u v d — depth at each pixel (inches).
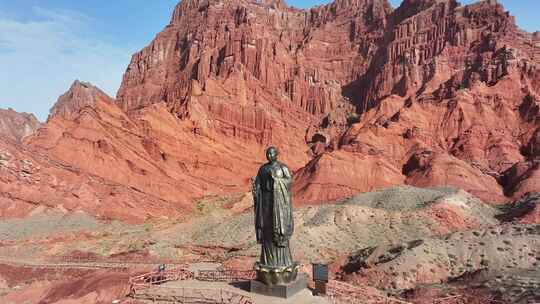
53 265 3125.0
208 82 7406.5
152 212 4611.2
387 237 3528.5
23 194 4165.8
